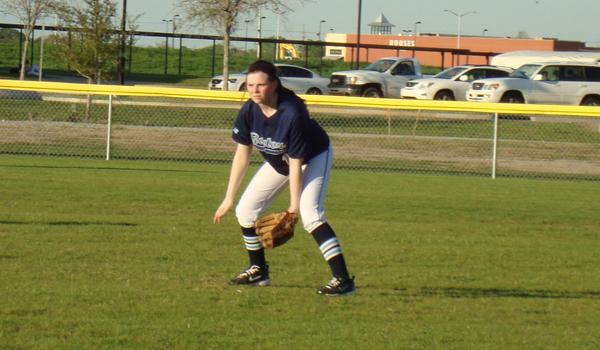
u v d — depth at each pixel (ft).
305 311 58.59
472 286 68.74
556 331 56.54
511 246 87.20
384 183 138.21
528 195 130.21
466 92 289.94
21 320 54.19
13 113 217.56
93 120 206.90
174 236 84.53
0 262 70.23
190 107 203.82
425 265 76.13
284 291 63.77
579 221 106.22
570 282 71.67
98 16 270.05
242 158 61.36
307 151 58.39
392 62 321.32
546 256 82.53
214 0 299.38
